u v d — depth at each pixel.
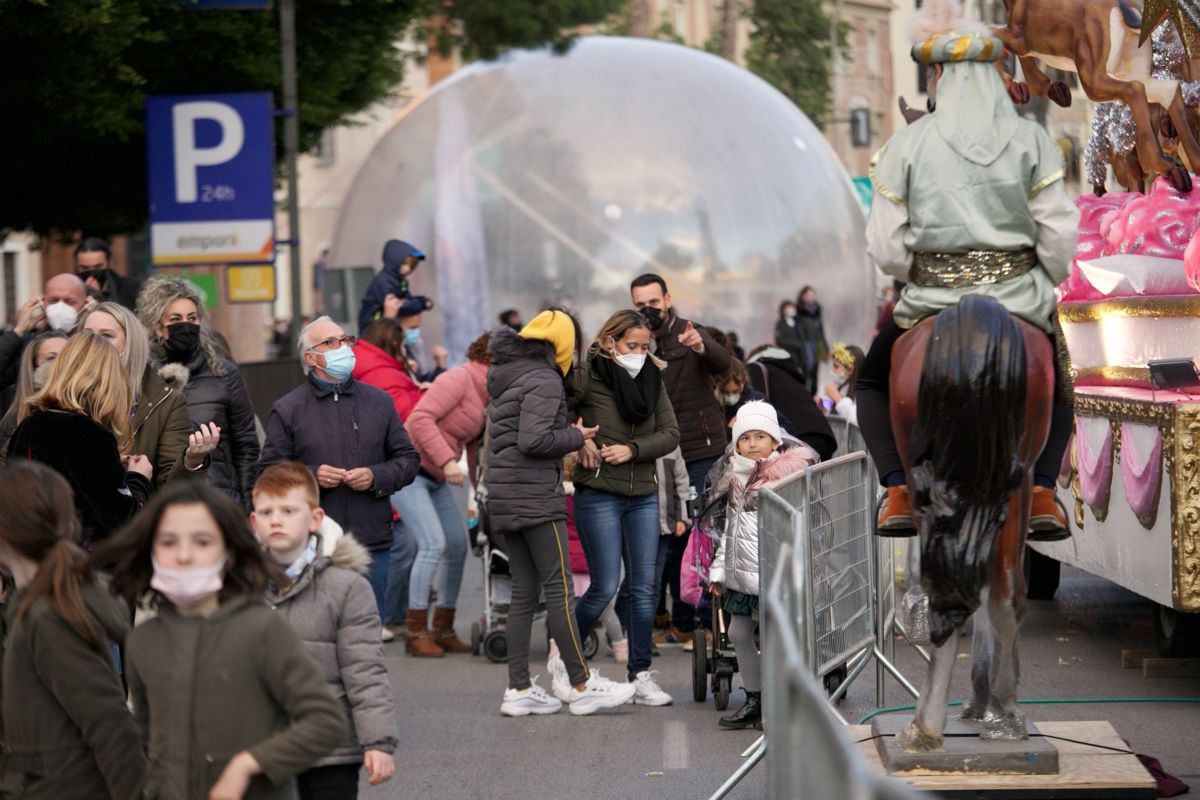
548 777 10.39
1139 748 10.52
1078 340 13.80
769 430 11.49
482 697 12.92
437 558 14.68
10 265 49.06
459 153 45.53
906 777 8.27
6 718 6.48
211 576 6.00
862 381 8.85
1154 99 12.88
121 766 6.40
